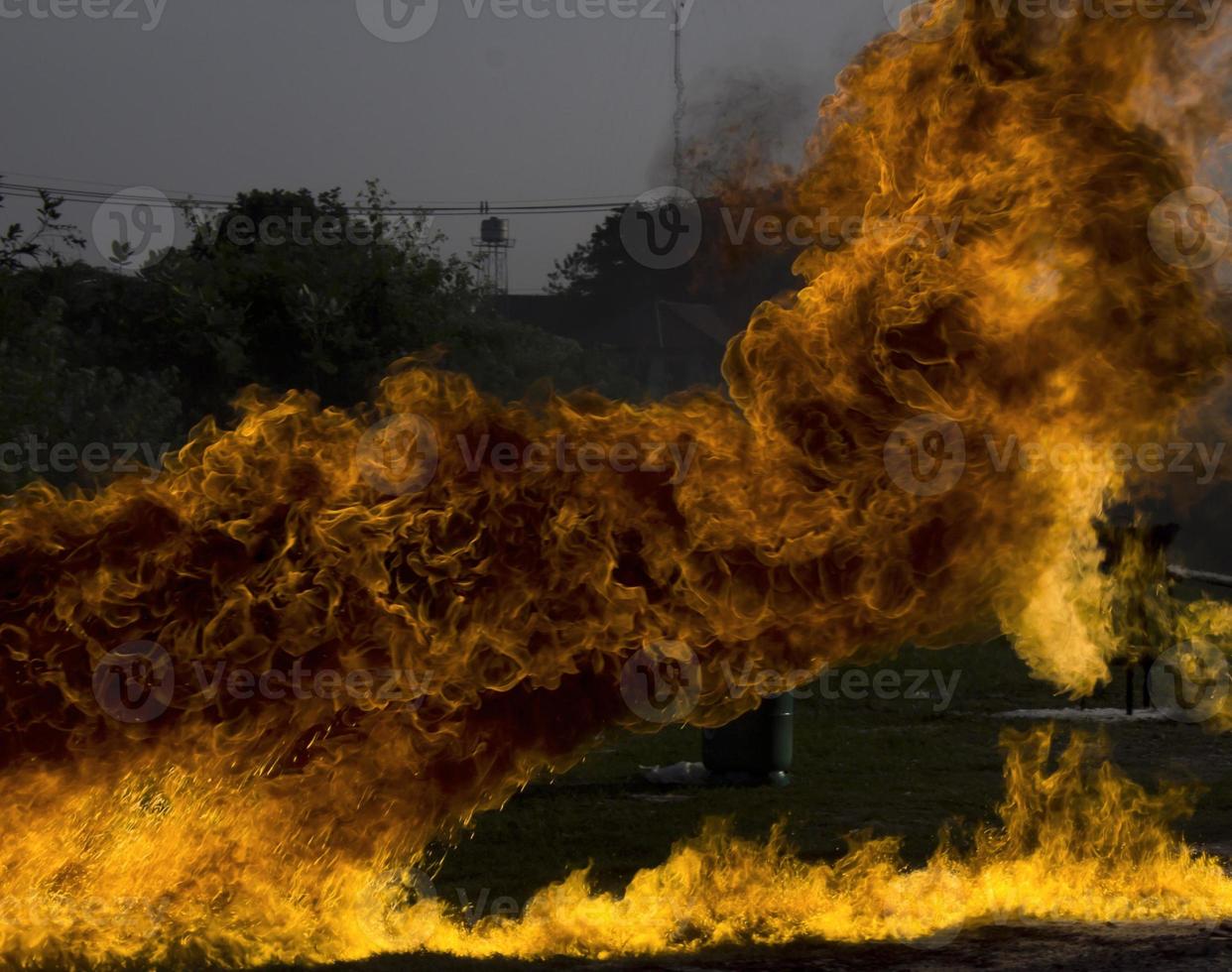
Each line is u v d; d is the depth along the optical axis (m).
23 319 22.39
